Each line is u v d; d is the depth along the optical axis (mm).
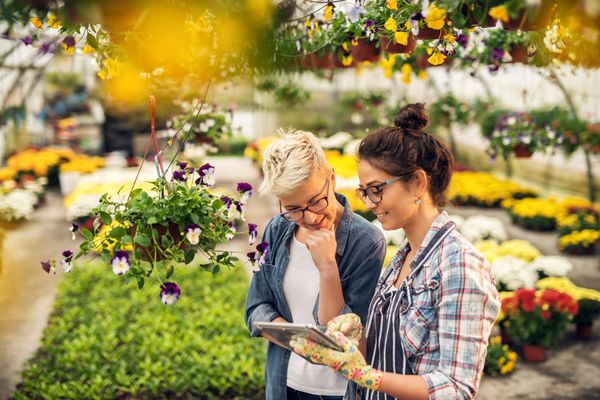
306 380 2145
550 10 1830
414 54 4770
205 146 5105
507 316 5152
